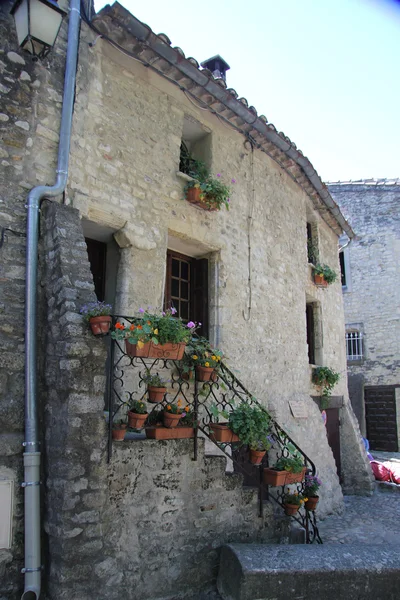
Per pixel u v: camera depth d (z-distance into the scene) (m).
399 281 15.48
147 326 3.97
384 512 8.13
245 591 3.80
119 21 4.94
